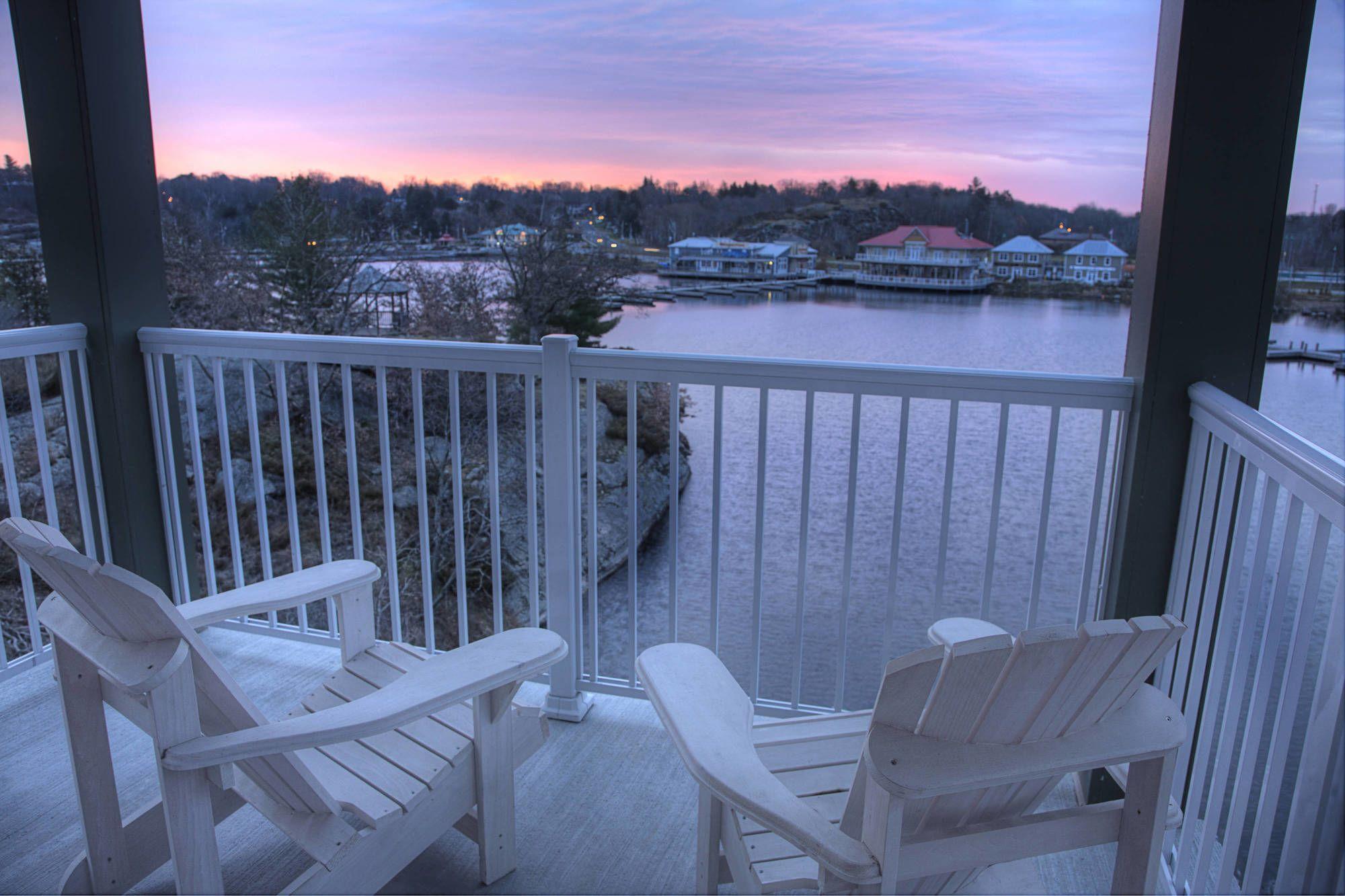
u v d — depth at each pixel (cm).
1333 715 104
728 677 137
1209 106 172
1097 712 107
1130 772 115
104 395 278
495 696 171
